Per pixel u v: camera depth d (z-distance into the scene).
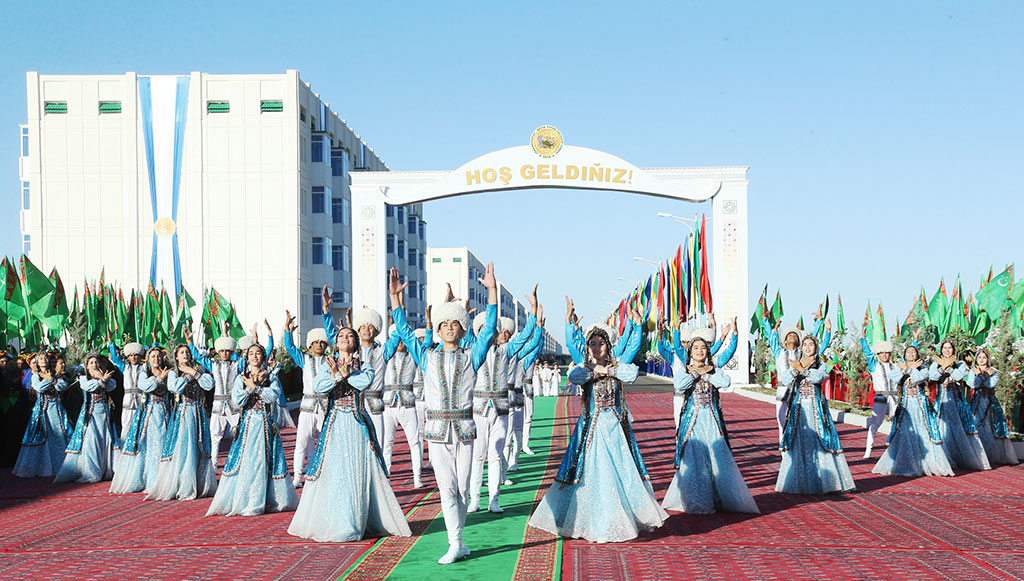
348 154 51.75
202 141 41.91
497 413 8.51
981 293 18.23
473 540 7.11
